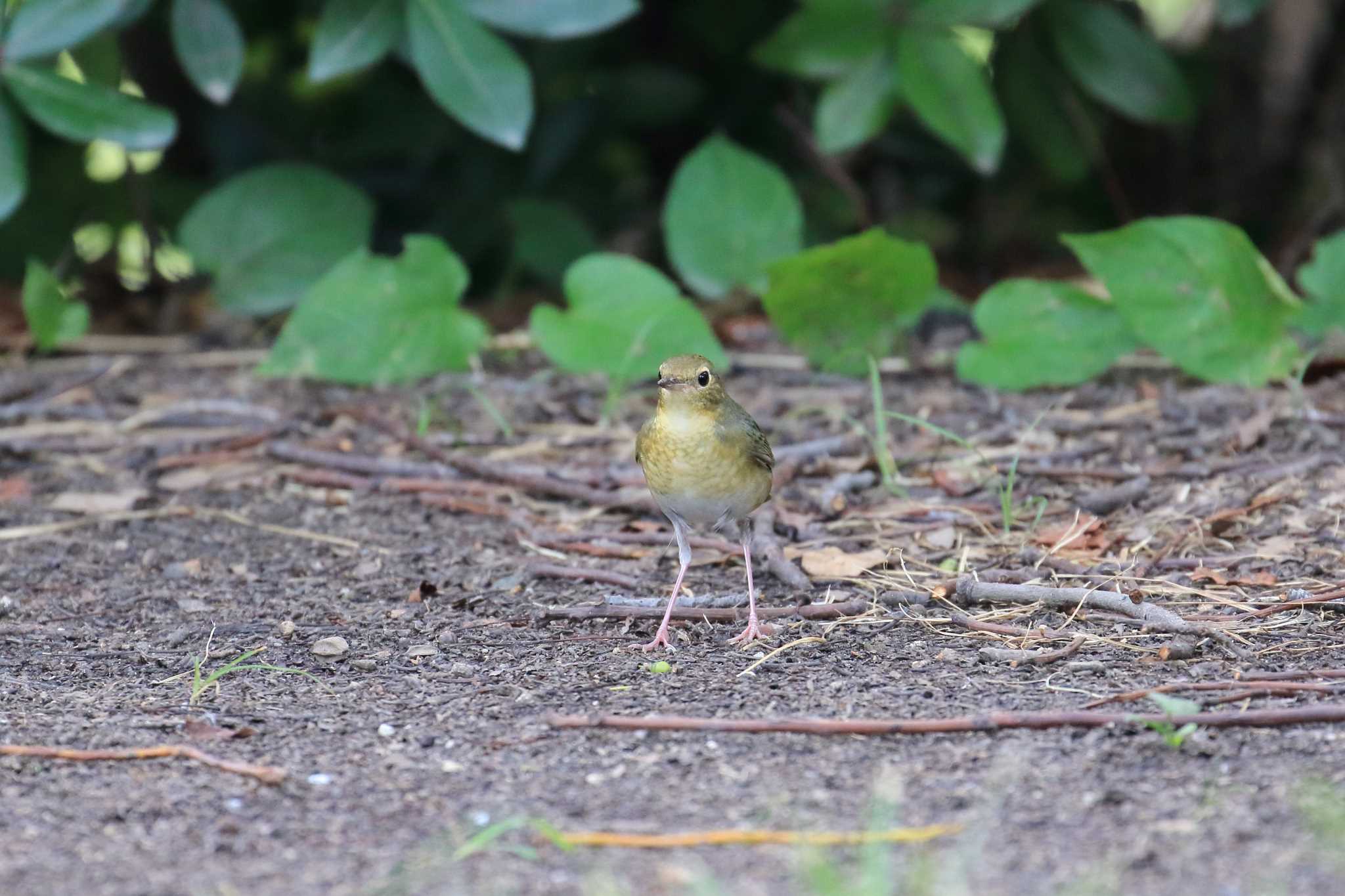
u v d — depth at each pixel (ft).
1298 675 24.67
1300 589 28.99
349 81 58.29
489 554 33.30
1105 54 51.44
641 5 58.59
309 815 20.59
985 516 34.09
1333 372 42.50
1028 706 24.02
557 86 57.41
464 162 58.03
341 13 44.75
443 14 43.55
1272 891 17.66
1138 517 33.53
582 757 22.49
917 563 31.68
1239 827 19.39
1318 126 57.47
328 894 18.21
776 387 44.86
